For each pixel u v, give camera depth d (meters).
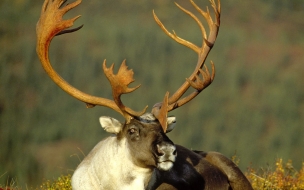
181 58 183.25
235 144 128.00
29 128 143.25
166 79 171.38
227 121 144.38
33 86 175.38
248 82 175.12
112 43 195.12
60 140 138.00
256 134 137.50
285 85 168.38
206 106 149.38
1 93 168.25
